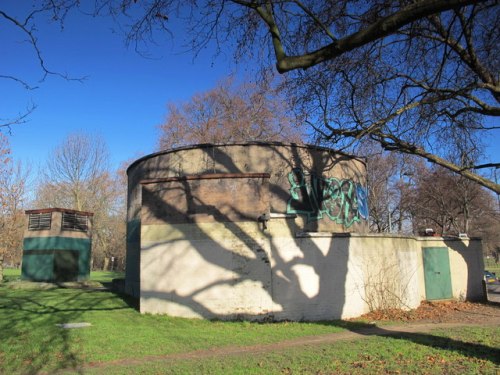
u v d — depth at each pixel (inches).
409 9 206.1
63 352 365.7
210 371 305.3
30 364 332.5
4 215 1255.5
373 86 438.0
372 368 305.6
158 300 556.7
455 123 450.3
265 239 541.6
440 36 406.6
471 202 1343.5
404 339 403.5
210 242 548.7
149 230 573.3
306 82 452.4
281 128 1318.9
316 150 674.2
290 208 634.2
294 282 539.5
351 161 733.9
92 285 1067.3
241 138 1430.9
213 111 1648.6
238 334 448.1
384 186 1551.4
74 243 1094.4
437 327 487.5
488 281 1635.1
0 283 1111.6
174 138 1664.6
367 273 596.7
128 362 341.4
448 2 199.0
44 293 858.1
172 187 571.8
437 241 753.0
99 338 417.1
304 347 383.2
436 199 1330.0
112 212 2290.8
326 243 562.9
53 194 2069.4
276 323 516.4
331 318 546.9
